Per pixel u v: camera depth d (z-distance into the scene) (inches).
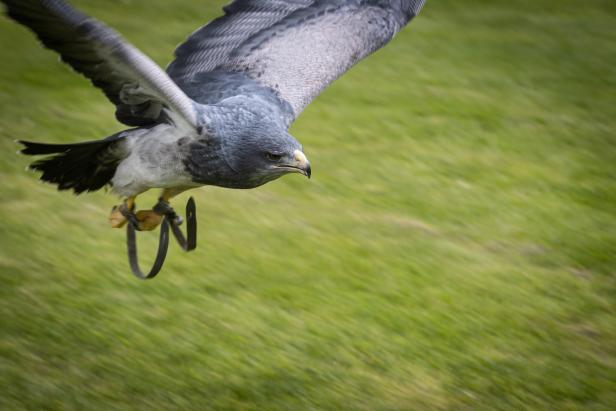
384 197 603.8
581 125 749.9
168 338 437.7
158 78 303.9
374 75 828.6
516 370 431.8
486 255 539.5
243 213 569.0
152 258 508.7
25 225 531.5
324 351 436.5
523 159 677.9
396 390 413.1
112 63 305.0
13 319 440.1
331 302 477.7
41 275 481.7
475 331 461.7
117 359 418.3
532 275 519.2
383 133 703.7
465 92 804.0
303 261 516.7
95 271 490.0
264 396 401.7
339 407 398.0
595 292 505.0
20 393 388.8
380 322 463.2
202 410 390.0
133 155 339.6
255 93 366.0
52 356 416.5
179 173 338.0
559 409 406.9
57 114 697.0
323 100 759.1
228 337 442.0
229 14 398.6
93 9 952.9
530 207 603.5
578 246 555.8
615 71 888.3
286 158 334.3
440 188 622.8
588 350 450.9
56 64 803.4
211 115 331.0
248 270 503.2
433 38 946.7
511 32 991.6
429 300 486.6
